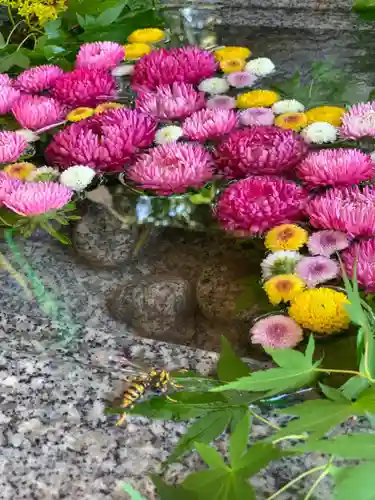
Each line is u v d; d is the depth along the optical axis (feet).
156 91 1.87
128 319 1.25
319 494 0.93
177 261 1.35
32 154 1.66
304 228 1.32
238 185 1.40
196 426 1.01
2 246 1.42
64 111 1.83
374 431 0.99
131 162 1.56
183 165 1.47
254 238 1.35
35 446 1.03
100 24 2.23
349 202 1.32
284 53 2.15
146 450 1.01
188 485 0.88
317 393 1.04
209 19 2.39
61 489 0.97
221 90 1.90
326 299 1.13
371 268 1.18
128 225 1.43
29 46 2.30
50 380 1.13
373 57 2.08
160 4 2.47
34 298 1.31
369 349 0.93
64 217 1.47
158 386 1.10
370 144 1.57
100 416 1.07
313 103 1.83
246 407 1.03
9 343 1.21
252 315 1.21
